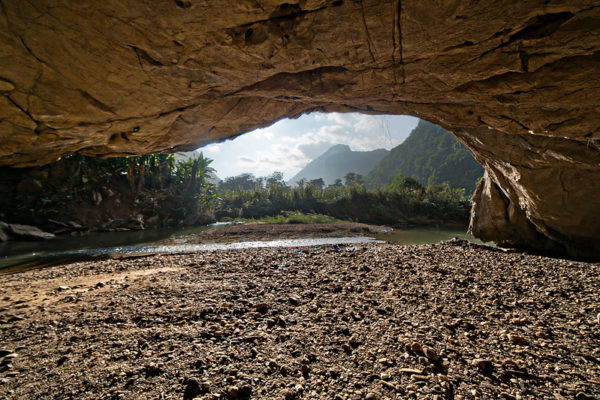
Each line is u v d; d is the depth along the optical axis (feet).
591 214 31.07
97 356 9.78
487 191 45.62
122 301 15.40
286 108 19.65
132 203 84.33
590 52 9.25
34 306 15.48
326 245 50.96
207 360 9.29
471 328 11.78
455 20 8.51
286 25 9.13
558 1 7.60
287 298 15.01
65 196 70.08
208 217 103.04
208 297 15.48
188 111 16.12
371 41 9.70
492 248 32.17
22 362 9.51
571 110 13.51
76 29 8.73
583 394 7.73
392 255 26.05
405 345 10.18
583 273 19.86
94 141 15.65
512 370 8.84
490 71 11.01
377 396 7.55
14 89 9.96
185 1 7.92
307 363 9.14
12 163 15.85
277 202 132.87
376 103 17.61
